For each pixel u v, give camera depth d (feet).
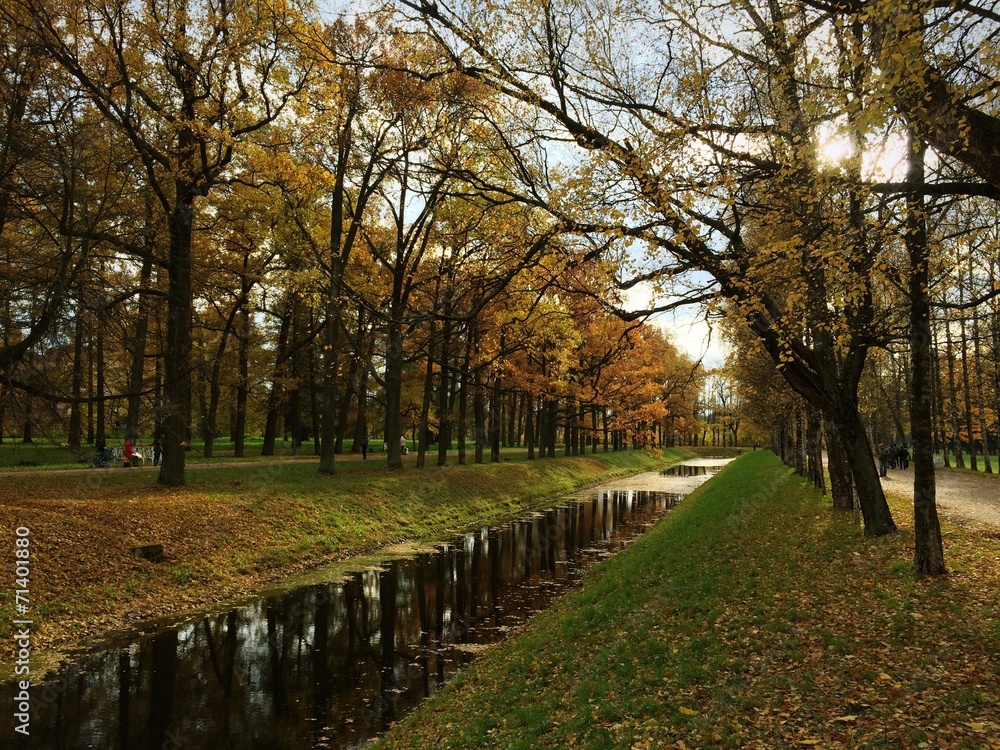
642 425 122.11
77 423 79.41
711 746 18.12
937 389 118.83
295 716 27.86
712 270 26.63
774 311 29.99
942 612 25.13
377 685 31.53
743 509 66.59
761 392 79.56
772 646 25.23
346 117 63.36
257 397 122.42
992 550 33.96
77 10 48.80
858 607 27.73
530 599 47.75
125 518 48.37
